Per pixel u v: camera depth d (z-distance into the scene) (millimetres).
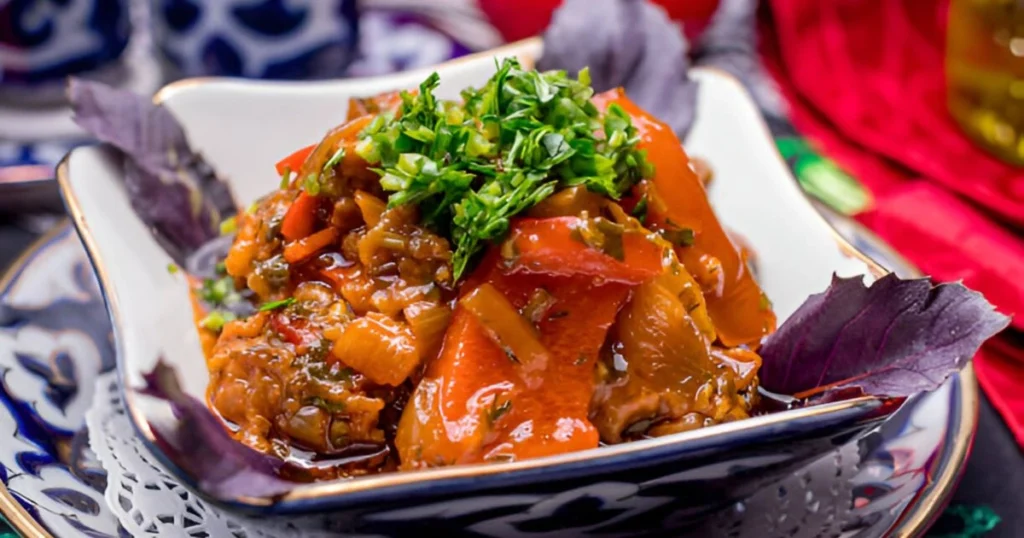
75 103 393
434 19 600
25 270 401
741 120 430
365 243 352
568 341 339
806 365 358
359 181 360
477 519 323
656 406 347
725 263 374
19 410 364
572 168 347
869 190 492
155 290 376
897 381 338
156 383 342
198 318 380
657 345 346
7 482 342
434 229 351
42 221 460
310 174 362
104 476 354
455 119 361
